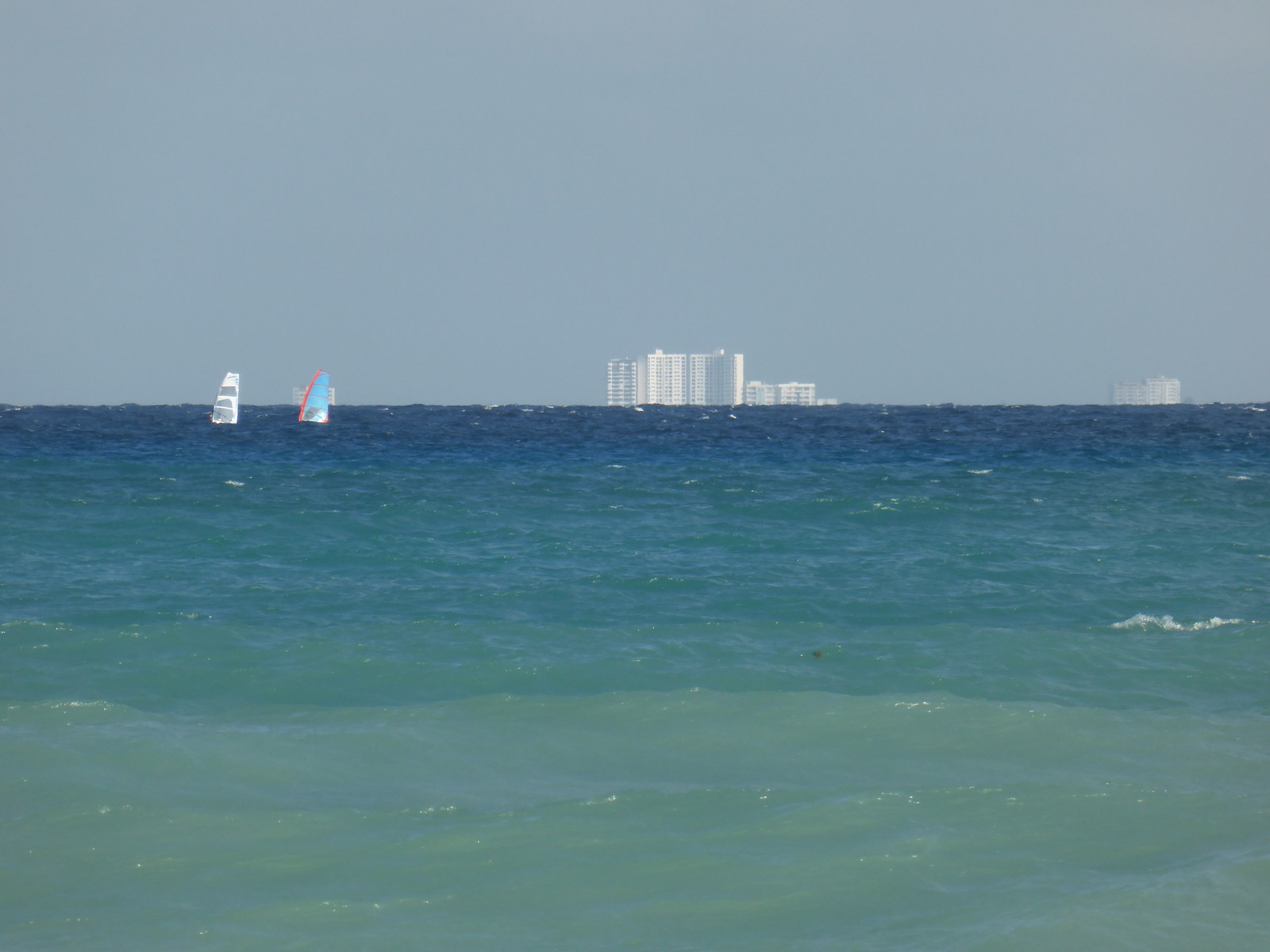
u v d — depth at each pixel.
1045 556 97.44
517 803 42.25
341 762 46.56
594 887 35.25
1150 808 40.78
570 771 45.81
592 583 85.81
